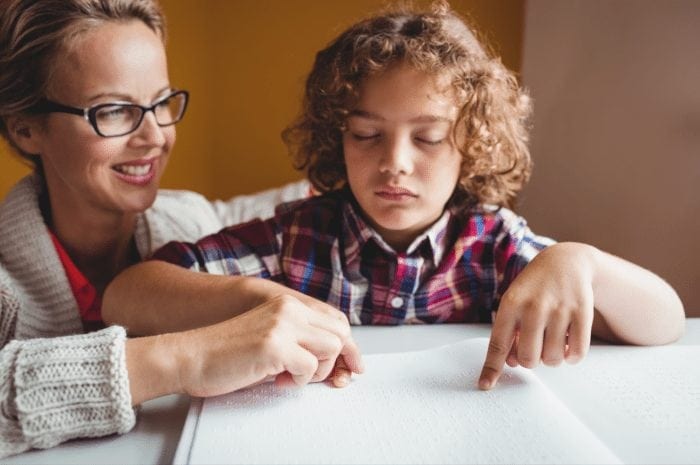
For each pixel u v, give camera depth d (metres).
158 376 0.47
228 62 1.56
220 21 1.53
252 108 1.59
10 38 0.66
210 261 0.78
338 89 0.75
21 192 0.74
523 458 0.39
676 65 0.95
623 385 0.51
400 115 0.68
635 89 1.05
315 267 0.80
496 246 0.80
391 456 0.40
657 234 1.00
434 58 0.69
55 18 0.64
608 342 0.62
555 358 0.53
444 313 0.79
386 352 0.62
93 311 0.76
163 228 0.89
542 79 1.34
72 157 0.68
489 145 0.78
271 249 0.82
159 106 0.73
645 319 0.59
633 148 1.06
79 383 0.44
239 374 0.47
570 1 1.24
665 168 0.98
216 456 0.40
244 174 1.64
